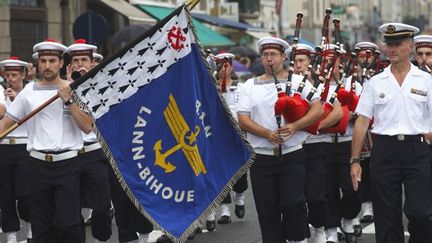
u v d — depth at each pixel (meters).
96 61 18.03
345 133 16.36
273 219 13.56
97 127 12.10
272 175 13.46
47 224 13.48
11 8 37.16
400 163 12.73
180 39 12.23
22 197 17.16
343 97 15.66
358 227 17.62
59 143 13.23
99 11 43.16
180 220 12.13
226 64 19.08
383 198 12.84
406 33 12.71
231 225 19.55
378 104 12.85
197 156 12.26
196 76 12.34
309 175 15.84
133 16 41.69
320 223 15.88
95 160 15.27
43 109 13.30
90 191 15.27
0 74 20.38
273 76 13.41
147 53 12.18
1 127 13.47
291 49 14.61
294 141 13.39
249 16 64.00
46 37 39.56
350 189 16.58
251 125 13.35
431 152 13.20
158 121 12.23
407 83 12.76
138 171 12.12
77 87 12.15
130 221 15.89
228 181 12.50
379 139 12.88
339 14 73.12
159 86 12.22
